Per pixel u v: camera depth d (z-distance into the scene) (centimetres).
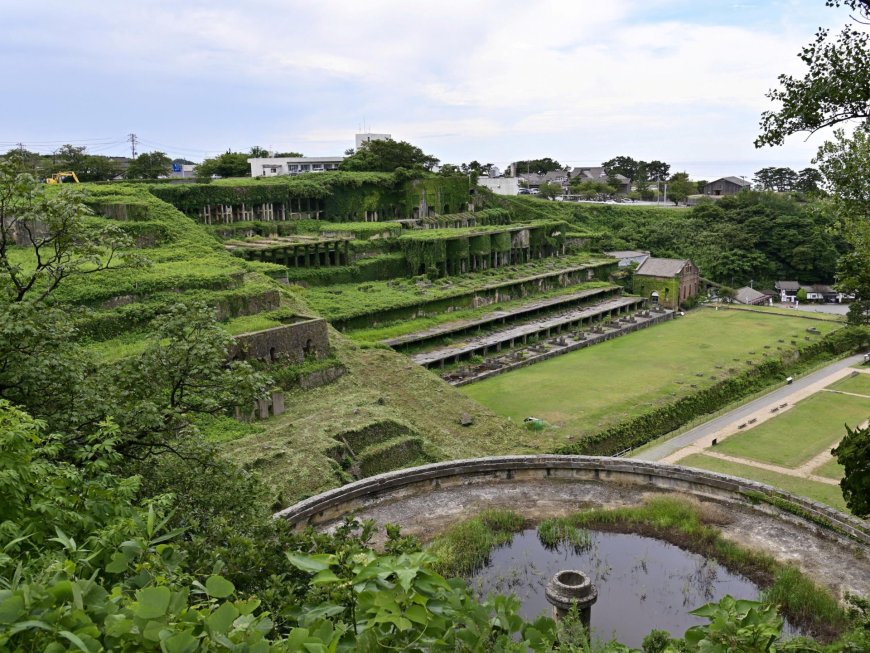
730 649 893
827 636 2408
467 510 3431
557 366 9169
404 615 739
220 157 16112
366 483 3519
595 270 13988
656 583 2791
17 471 1221
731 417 7550
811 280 14838
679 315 12825
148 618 723
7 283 2498
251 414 5359
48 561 1022
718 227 15712
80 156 14650
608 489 3638
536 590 2731
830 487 5616
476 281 11894
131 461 2389
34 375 2120
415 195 14425
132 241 2656
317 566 769
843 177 2825
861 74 2242
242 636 739
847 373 9381
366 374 6669
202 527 2167
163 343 2989
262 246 10000
